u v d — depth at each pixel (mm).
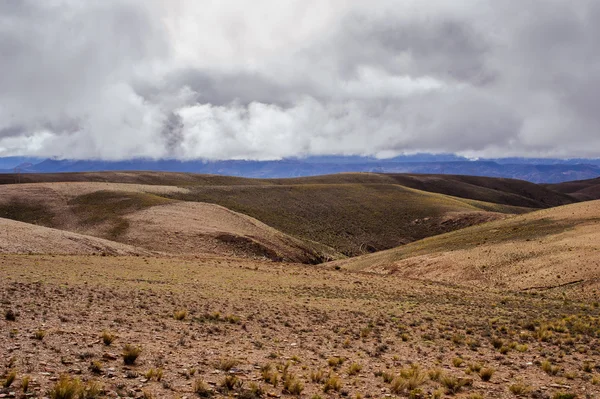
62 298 21422
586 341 19828
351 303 29594
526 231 64375
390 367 14336
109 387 9742
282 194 178250
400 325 22219
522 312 28922
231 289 32250
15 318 15531
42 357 11281
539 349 17984
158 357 12781
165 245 75875
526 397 11773
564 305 32750
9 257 40594
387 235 152125
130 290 26703
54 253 51688
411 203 186750
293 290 34562
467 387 12461
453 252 60406
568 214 70000
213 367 12453
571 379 13828
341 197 187875
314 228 146125
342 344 17453
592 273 41062
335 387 11422
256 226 101875
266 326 20047
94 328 15609
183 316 19641
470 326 23109
